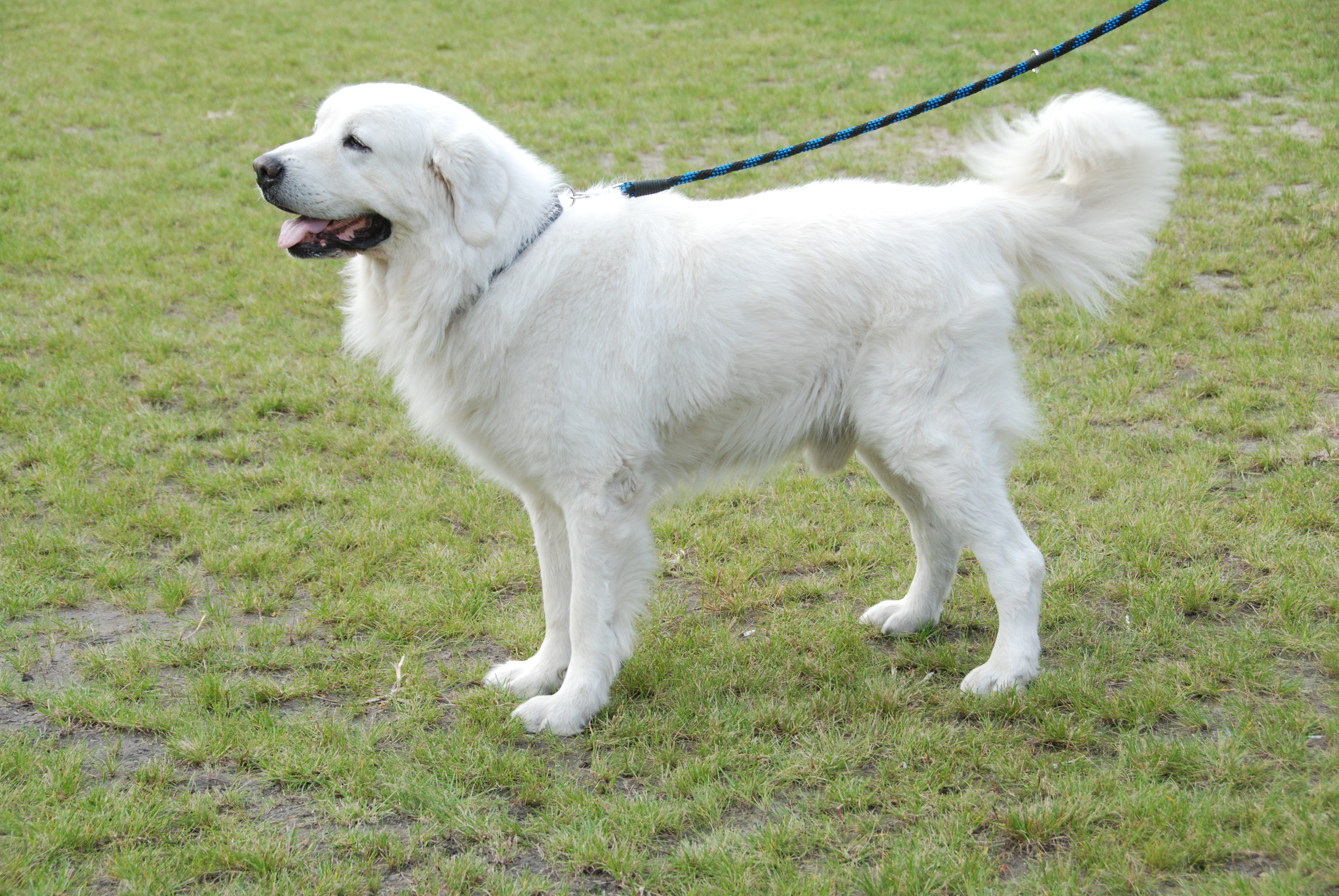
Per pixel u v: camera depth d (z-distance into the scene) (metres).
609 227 3.28
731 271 3.26
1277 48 11.65
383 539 4.42
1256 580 3.79
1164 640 3.53
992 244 3.41
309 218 3.21
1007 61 12.05
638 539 3.34
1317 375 5.25
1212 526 4.14
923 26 13.87
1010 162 3.54
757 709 3.33
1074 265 3.56
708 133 10.26
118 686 3.46
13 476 4.83
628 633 3.40
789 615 3.95
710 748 3.16
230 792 2.95
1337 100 9.80
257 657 3.62
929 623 3.81
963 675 3.53
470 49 13.80
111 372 5.88
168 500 4.72
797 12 15.16
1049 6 14.40
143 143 10.32
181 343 6.25
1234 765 2.87
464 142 3.08
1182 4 13.81
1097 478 4.60
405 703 3.39
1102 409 5.22
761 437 3.45
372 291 3.42
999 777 2.95
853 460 5.03
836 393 3.39
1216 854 2.57
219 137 10.54
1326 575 3.73
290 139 10.48
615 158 9.67
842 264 3.27
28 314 6.66
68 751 3.08
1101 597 3.87
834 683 3.49
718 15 15.33
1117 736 3.10
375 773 3.04
